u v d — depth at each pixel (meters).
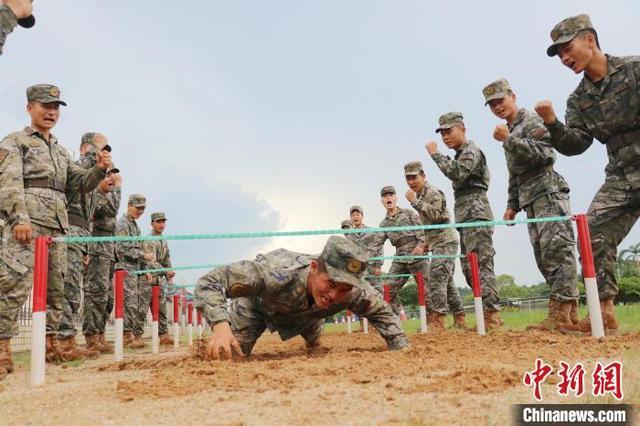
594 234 4.96
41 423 2.39
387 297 9.24
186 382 3.05
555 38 4.98
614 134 4.90
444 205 8.03
